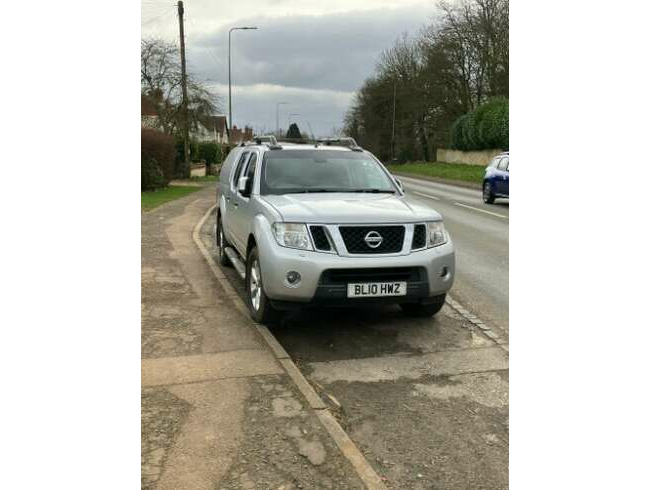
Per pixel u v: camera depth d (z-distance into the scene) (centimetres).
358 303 477
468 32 4075
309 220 476
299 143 704
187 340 476
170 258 822
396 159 6138
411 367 443
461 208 1633
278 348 458
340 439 318
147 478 279
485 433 342
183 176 3120
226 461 295
